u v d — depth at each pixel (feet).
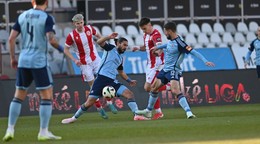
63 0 232.12
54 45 101.81
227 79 190.19
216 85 188.96
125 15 232.32
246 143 88.48
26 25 102.63
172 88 139.64
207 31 237.66
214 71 189.26
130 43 226.79
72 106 178.50
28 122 149.38
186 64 215.92
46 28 101.65
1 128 135.03
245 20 243.19
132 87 181.68
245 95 191.62
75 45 156.35
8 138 103.04
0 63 202.80
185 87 186.39
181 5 237.45
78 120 147.13
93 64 157.58
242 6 242.78
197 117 141.18
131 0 232.73
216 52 222.07
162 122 129.39
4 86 176.14
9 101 176.14
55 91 177.68
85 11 230.27
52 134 106.52
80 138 103.60
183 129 111.24
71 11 231.30
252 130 106.01
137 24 233.35
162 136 101.50
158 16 234.79
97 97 139.44
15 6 222.69
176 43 137.49
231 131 105.19
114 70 139.54
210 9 240.32
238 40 239.50
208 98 187.83
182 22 237.86
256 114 148.05
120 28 230.68
